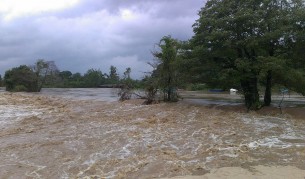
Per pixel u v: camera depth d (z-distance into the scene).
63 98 34.38
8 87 63.25
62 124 17.05
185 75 23.67
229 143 12.62
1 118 19.17
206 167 10.04
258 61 19.08
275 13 19.83
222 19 20.14
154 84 25.47
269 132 14.36
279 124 15.88
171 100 25.81
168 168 10.02
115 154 11.50
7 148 12.43
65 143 12.95
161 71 25.25
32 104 27.27
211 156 11.09
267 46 20.27
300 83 19.50
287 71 18.78
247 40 19.45
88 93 52.44
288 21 19.52
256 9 20.38
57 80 81.94
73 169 10.16
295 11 19.62
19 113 21.16
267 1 19.69
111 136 13.88
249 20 19.34
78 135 14.22
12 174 9.79
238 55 20.95
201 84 24.11
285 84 20.66
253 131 14.53
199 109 20.41
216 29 20.44
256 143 12.56
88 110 22.09
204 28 21.50
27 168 10.29
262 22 19.48
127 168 10.12
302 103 25.16
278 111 19.25
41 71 64.50
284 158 10.79
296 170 9.67
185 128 15.33
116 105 24.11
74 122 17.45
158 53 25.58
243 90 21.17
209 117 17.78
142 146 12.37
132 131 14.75
